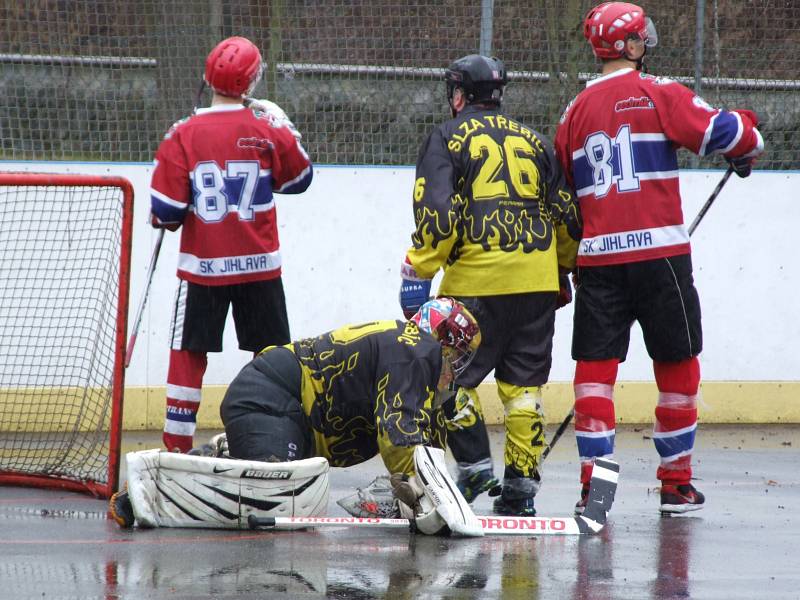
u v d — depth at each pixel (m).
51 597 12.55
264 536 16.25
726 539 16.83
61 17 30.11
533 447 18.69
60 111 30.20
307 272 31.00
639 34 19.12
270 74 30.89
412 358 16.56
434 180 18.44
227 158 21.16
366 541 15.96
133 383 29.89
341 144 31.25
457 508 16.42
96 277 28.58
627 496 21.16
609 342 19.14
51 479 21.27
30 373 27.86
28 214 28.34
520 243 18.45
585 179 19.20
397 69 31.23
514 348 18.69
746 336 32.41
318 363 17.09
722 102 32.25
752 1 31.92
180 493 16.72
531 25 31.16
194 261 21.28
